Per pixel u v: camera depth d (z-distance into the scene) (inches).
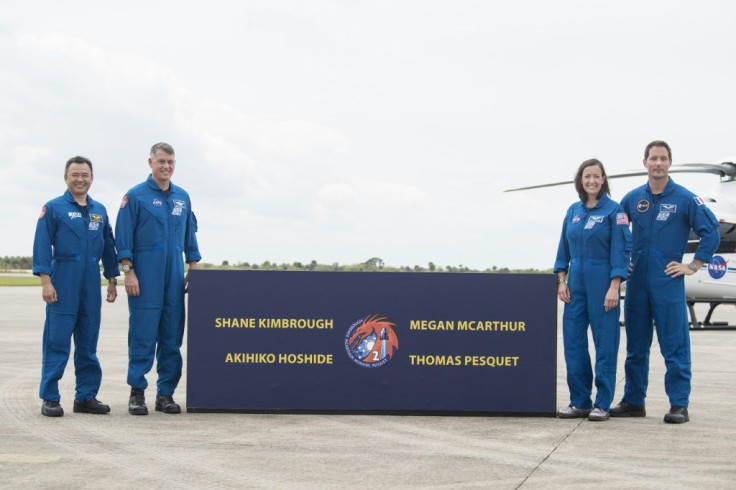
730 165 599.2
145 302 246.4
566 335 249.1
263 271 249.3
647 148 249.0
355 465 178.2
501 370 247.9
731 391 301.7
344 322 248.1
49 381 239.3
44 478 164.4
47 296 237.5
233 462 180.4
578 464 180.5
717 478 168.2
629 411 251.8
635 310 250.2
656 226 247.0
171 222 251.6
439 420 239.5
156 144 249.9
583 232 245.8
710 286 597.6
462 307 248.2
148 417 240.5
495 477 167.8
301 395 247.9
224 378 249.0
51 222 242.1
